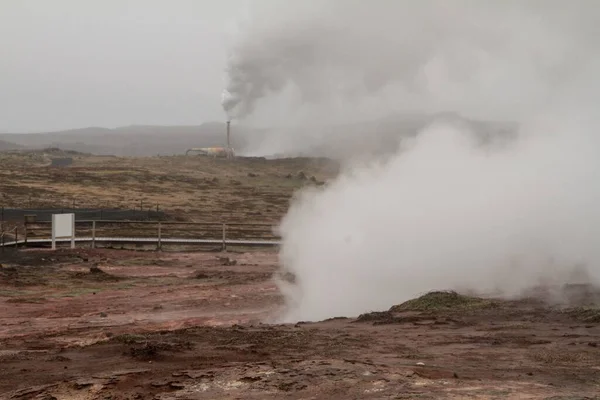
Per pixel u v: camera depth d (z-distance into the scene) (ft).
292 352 58.18
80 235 227.20
